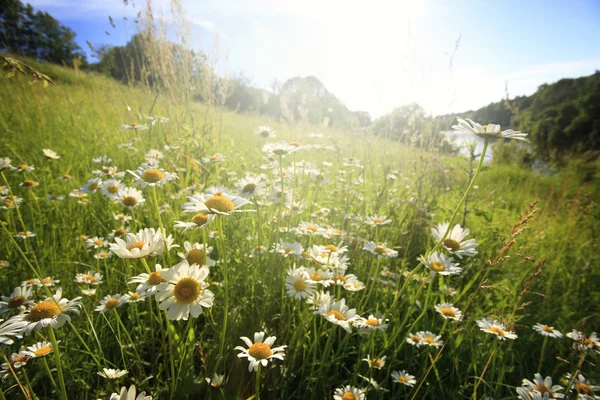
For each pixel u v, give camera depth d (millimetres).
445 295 2811
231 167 4477
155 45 4875
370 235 3525
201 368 1847
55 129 5703
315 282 1848
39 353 1501
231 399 1651
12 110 5871
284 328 2105
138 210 3262
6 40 5746
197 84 5156
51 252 2729
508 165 11539
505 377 2203
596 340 2045
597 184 7797
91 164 4613
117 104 7363
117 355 1971
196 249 1716
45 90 7836
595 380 1894
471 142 3904
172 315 1228
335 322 1596
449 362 2244
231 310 2197
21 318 1269
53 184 3896
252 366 1390
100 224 3141
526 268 3496
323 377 1839
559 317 2738
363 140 5477
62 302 1478
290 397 1843
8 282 2369
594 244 3953
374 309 2430
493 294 3053
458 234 1857
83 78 9516
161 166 3752
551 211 5328
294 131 6434
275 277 2395
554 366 2314
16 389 1704
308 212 3652
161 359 2043
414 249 3633
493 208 5652
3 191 2975
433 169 4789
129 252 1355
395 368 2170
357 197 4406
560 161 11820
